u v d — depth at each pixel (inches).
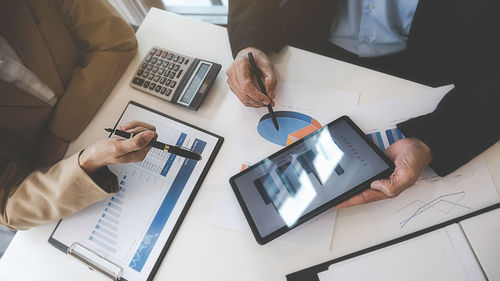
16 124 22.2
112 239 21.6
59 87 24.3
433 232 18.8
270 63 24.5
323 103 23.4
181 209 21.6
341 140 20.9
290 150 21.3
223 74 25.9
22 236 22.7
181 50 27.5
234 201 21.5
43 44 22.3
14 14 20.3
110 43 25.3
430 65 32.0
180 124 24.1
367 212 20.1
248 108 24.1
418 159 19.2
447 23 26.9
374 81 23.6
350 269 18.8
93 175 21.3
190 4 57.5
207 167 22.5
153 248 21.0
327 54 36.9
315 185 19.9
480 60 27.6
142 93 26.1
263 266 19.9
